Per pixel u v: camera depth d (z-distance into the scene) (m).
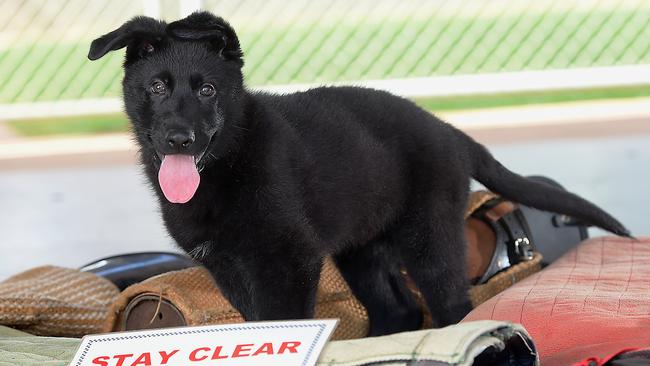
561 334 4.93
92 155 16.19
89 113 17.00
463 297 6.46
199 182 5.41
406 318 6.68
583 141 15.02
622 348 4.29
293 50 19.31
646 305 5.16
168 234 5.83
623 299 5.30
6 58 19.19
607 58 19.80
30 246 11.04
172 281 5.68
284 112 5.87
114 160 15.75
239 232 5.55
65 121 17.42
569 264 6.63
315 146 5.82
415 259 6.42
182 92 5.38
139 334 4.30
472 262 6.86
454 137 6.57
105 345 4.27
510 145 14.83
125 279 6.85
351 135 6.02
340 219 5.94
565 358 4.46
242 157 5.49
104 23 19.73
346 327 6.54
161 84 5.43
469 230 6.94
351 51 19.58
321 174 5.79
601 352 4.32
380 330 6.64
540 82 15.89
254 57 19.20
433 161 6.31
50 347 5.12
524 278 6.74
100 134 17.39
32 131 17.42
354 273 6.59
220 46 5.56
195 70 5.41
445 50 19.92
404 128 6.30
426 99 16.58
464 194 6.50
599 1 20.28
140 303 5.68
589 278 6.04
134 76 5.54
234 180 5.49
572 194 6.76
